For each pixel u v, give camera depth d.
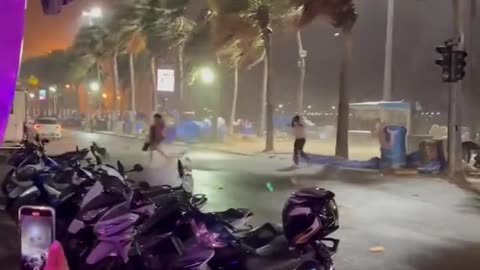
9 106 3.31
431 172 20.11
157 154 24.48
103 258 5.89
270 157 28.11
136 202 6.12
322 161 23.19
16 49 3.30
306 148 35.94
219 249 5.67
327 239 5.63
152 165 19.00
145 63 63.28
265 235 5.89
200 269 5.57
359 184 17.48
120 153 28.55
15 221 10.01
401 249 9.01
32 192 9.49
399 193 15.59
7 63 3.29
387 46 34.56
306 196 5.43
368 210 12.71
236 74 44.56
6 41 3.28
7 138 28.02
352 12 25.92
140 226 5.88
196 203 7.33
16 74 3.31
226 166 23.00
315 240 5.41
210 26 42.09
